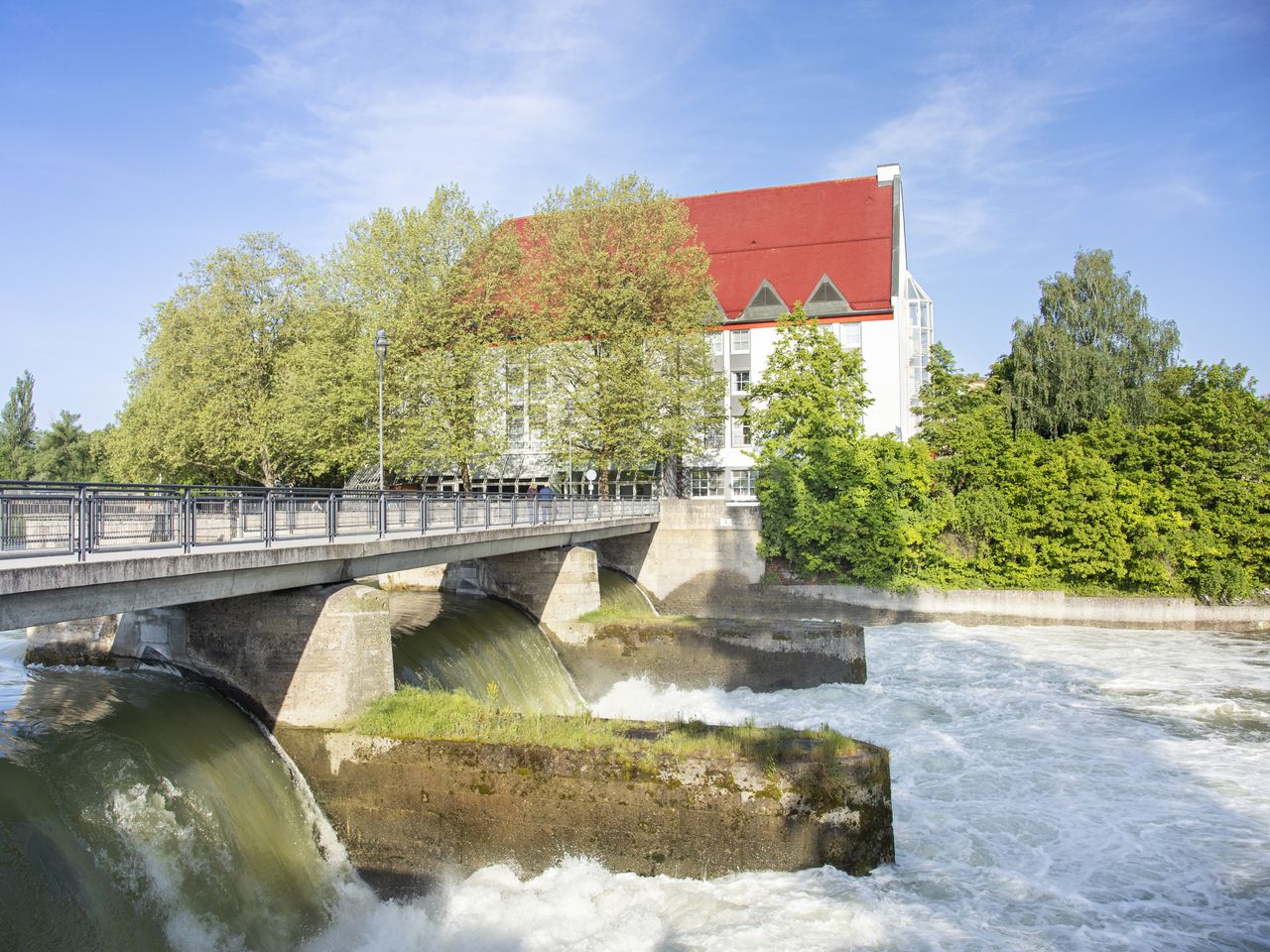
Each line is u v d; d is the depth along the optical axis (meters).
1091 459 47.06
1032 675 33.97
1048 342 55.75
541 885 16.08
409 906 15.98
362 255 47.78
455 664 24.44
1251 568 45.34
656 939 14.05
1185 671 34.50
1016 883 16.09
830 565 47.75
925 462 48.91
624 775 16.22
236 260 52.22
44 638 20.17
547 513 33.38
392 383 46.09
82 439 83.62
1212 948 14.00
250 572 16.20
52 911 11.24
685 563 50.22
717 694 31.69
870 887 15.70
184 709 17.16
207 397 51.84
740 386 65.31
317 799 17.53
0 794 12.29
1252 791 20.86
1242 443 46.31
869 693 31.11
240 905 14.09
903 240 70.69
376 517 20.86
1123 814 19.44
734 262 70.00
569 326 51.19
